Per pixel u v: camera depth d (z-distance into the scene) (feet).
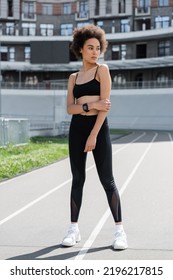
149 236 19.62
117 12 226.38
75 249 17.56
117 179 39.19
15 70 229.86
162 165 50.62
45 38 224.94
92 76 17.24
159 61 209.36
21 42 229.45
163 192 32.04
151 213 24.68
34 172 44.45
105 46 17.76
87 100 17.19
